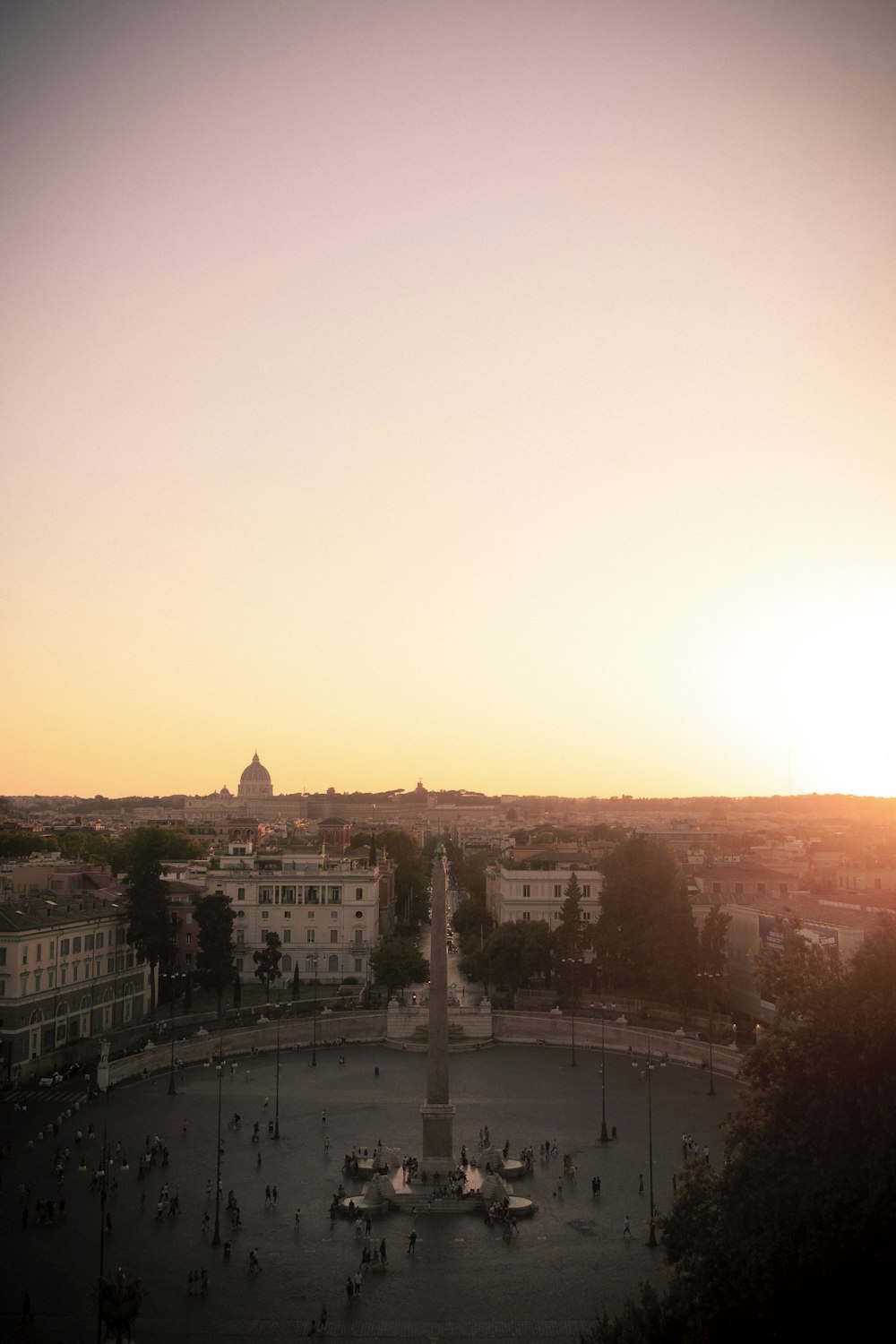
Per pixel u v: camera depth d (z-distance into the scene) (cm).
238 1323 7094
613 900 17788
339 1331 7000
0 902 14625
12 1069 13112
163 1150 10312
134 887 16500
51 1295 7456
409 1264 8056
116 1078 13338
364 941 19875
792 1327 4991
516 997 17288
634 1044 15225
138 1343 6762
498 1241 8512
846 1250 5125
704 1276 5525
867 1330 4947
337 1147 10875
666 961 16100
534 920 19788
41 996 13825
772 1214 5509
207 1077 13788
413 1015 15938
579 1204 9288
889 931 6131
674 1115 11950
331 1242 8488
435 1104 9975
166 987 17900
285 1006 16775
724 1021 15425
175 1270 7931
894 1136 5341
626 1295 7544
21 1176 9925
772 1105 6075
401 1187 9575
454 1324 7106
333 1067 14362
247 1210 9138
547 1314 7244
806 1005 6284
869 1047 5662
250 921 19888
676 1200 6681
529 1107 12325
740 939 16550
